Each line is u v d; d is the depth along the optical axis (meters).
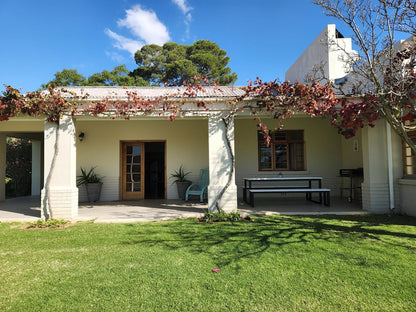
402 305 2.23
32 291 2.51
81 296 2.41
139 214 6.07
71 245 3.88
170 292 2.47
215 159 5.89
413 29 4.22
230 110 5.90
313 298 2.35
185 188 8.58
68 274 2.88
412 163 5.88
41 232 4.63
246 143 8.94
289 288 2.53
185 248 3.68
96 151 8.62
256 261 3.18
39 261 3.26
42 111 5.44
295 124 8.97
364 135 6.26
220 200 5.78
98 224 5.22
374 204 6.02
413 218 5.49
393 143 6.09
